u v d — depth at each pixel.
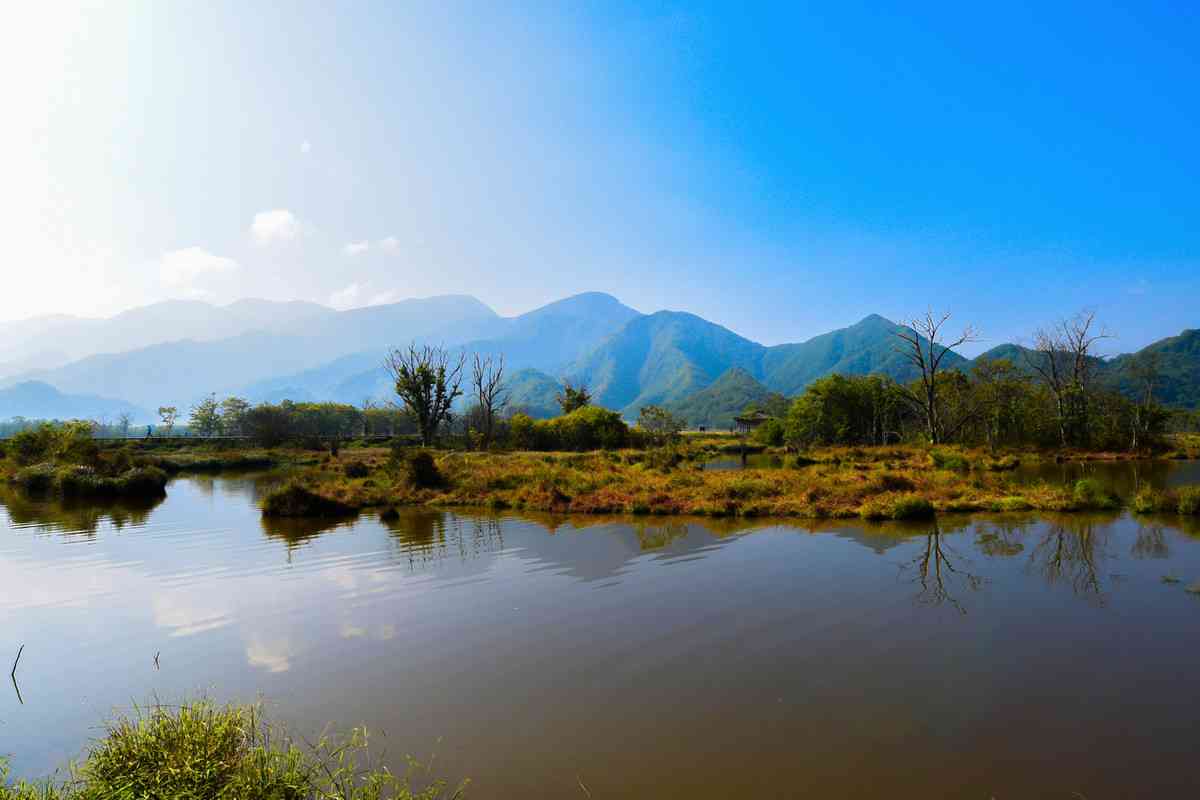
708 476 29.86
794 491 23.56
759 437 77.31
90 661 9.28
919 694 7.61
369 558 15.41
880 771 6.01
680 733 6.82
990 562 13.86
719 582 12.59
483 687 8.07
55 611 11.61
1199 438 54.19
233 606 11.73
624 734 6.82
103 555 16.23
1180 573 12.75
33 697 8.15
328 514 22.44
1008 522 18.58
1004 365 61.41
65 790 5.57
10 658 9.45
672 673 8.36
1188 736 6.53
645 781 5.93
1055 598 11.22
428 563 14.77
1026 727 6.78
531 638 9.76
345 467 40.38
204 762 5.52
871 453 45.16
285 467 50.38
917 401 61.84
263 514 22.59
